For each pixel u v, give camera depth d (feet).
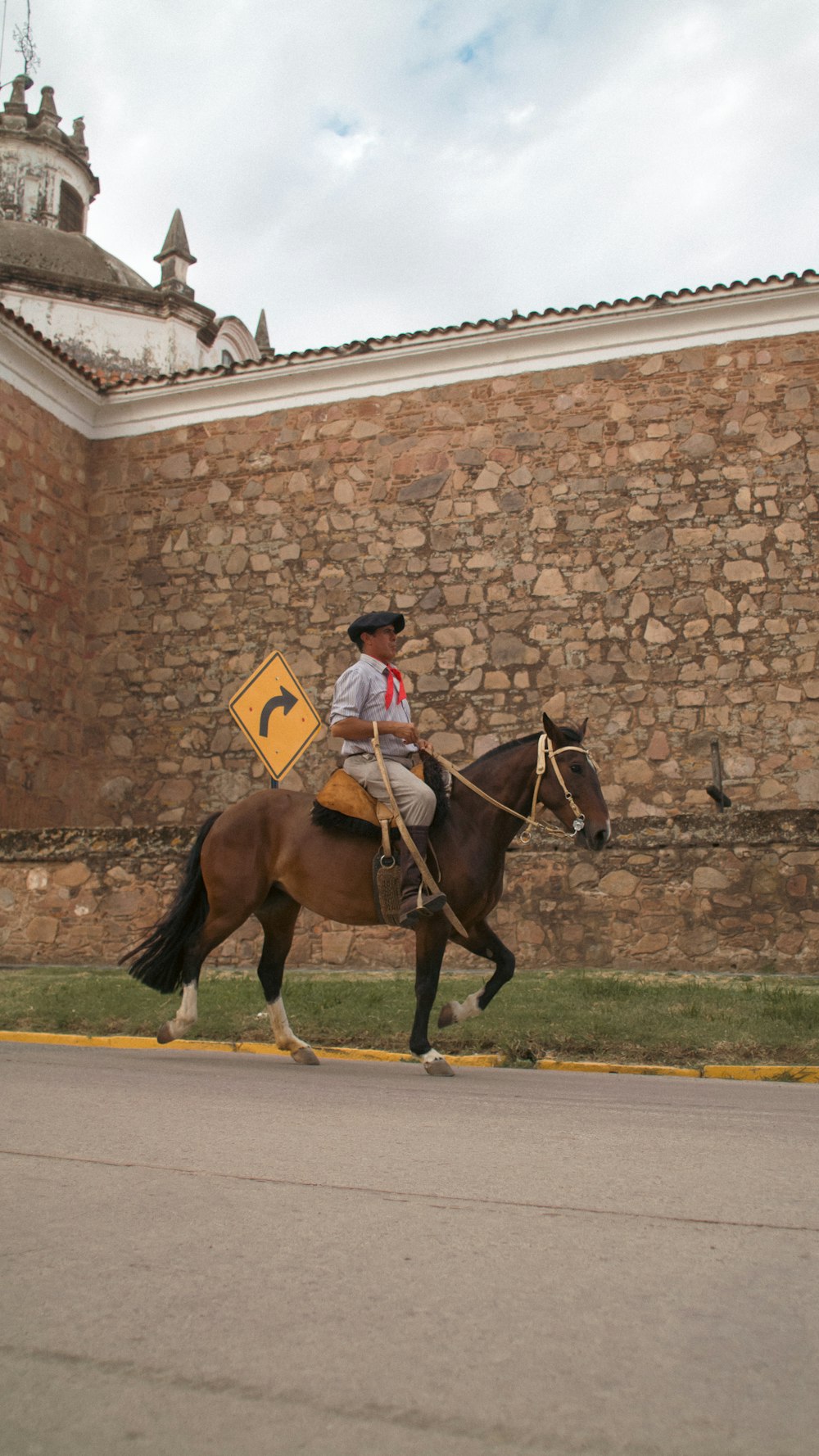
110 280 88.84
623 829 39.14
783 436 50.62
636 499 52.08
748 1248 9.39
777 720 48.75
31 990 32.99
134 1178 11.55
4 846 44.70
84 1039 26.50
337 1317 7.81
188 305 82.02
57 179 97.35
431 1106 16.46
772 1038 23.43
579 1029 24.52
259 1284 8.41
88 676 59.88
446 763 21.94
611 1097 18.15
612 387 53.26
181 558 59.26
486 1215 10.28
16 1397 6.65
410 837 20.75
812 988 31.63
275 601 57.16
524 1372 6.95
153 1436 6.20
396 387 56.59
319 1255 9.07
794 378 50.90
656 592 51.13
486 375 55.21
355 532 56.24
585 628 51.83
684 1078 21.65
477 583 53.72
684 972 36.91
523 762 21.81
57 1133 13.93
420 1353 7.23
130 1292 8.24
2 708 54.13
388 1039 25.08
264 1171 11.92
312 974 37.14
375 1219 10.12
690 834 38.22
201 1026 26.50
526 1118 15.52
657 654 50.67
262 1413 6.45
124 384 60.23
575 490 53.01
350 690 21.61
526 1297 8.20
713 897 37.88
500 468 54.29
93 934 43.24
